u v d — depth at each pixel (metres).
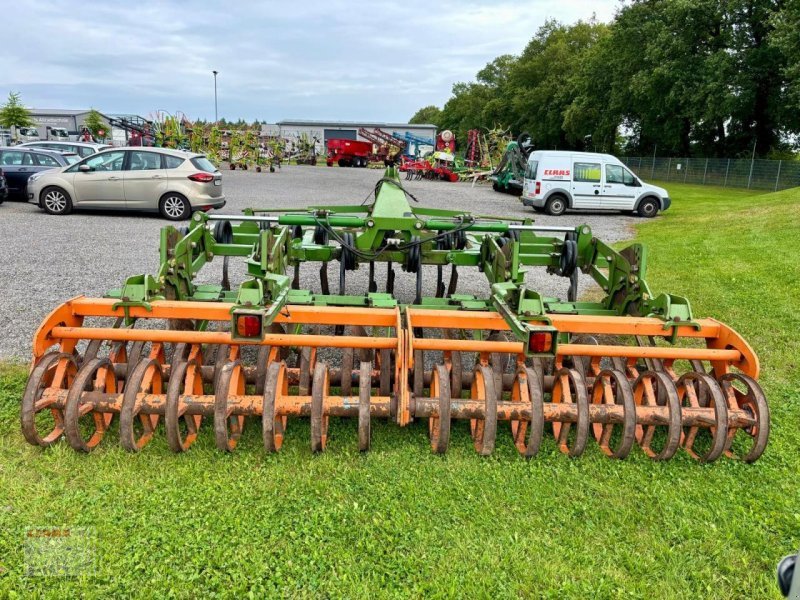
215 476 3.38
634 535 3.05
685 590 2.70
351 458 3.63
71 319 3.92
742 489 3.48
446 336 5.88
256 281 3.65
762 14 33.19
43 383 3.57
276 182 27.05
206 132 37.09
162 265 4.36
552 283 8.89
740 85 34.09
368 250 5.55
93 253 9.38
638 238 12.79
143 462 3.47
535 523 3.11
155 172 13.38
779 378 5.19
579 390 3.61
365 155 46.84
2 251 9.27
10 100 43.88
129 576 2.66
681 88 36.31
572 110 47.78
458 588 2.65
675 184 37.06
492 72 82.12
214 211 14.36
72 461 3.45
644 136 45.66
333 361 5.35
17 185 15.88
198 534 2.91
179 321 4.48
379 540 2.94
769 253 9.88
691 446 3.84
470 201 21.67
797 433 4.19
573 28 59.72
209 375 4.18
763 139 38.34
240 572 2.70
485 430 3.52
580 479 3.50
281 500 3.20
